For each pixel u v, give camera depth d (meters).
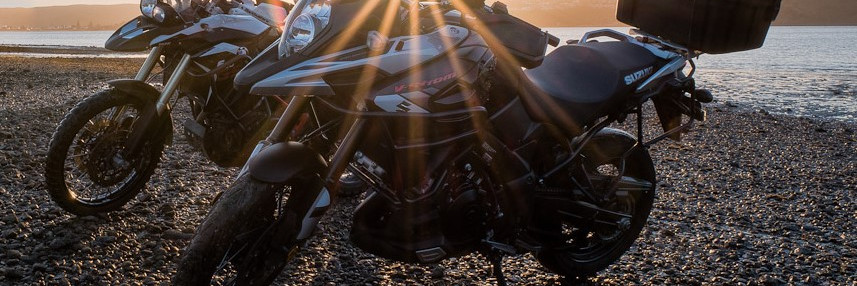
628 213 3.91
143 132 4.22
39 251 3.90
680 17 3.50
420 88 2.64
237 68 4.45
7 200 4.89
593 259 3.83
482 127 2.86
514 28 2.89
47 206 4.79
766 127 12.40
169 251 4.04
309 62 2.55
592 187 3.53
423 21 2.72
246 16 4.52
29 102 11.76
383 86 2.62
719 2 3.37
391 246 2.82
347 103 2.68
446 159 2.79
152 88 4.29
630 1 3.69
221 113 4.51
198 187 5.61
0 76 18.72
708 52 3.52
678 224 5.23
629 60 3.53
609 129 3.85
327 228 4.60
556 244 3.51
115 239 4.14
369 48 2.58
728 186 6.72
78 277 3.58
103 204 4.47
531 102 3.11
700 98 3.78
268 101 4.57
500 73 2.96
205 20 4.32
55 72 22.14
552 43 3.11
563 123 3.18
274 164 2.51
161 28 4.27
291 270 3.85
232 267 3.62
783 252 4.67
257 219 2.58
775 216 5.60
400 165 2.72
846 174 7.69
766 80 34.84
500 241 3.11
